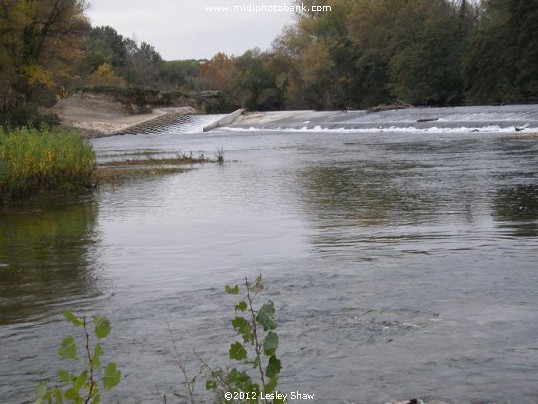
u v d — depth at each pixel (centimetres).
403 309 651
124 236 1162
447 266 821
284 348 559
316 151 3256
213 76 13075
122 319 669
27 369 540
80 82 8781
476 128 4038
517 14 5550
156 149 4078
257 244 1039
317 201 1519
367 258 894
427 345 549
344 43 7931
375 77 7531
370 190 1683
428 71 6619
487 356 518
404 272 802
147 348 579
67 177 1872
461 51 6588
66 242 1125
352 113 6284
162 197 1716
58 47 5859
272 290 749
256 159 2905
